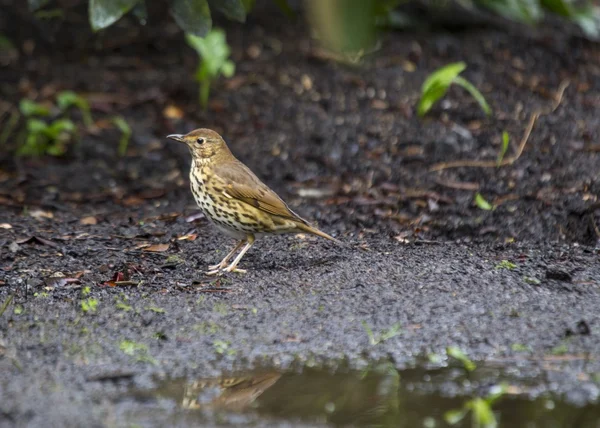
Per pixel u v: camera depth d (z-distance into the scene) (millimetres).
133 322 9156
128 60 18609
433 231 11992
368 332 8938
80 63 18438
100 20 9695
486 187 13188
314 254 11141
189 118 16359
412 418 7426
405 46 18562
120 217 12820
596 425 7301
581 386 7883
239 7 10586
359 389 7895
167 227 12297
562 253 11094
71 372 8039
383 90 16844
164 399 7598
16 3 19922
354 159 14523
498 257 10945
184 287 10117
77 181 14328
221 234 12000
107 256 11086
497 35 19172
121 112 16656
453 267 10547
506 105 16109
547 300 9609
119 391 7719
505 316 9242
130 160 15094
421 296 9734
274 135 15539
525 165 13797
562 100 16219
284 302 9656
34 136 15102
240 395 7723
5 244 11406
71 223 12523
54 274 10430
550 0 18125
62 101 15672
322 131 15555
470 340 8750
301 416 7426
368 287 9992
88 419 7188
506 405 7637
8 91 17203
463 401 7723
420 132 15234
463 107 16062
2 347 8547
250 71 17844
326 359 8438
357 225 12281
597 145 14336
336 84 17156
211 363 8312
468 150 14500
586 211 12078
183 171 14680
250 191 10672
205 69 15867
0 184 14086
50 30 19344
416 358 8461
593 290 9859
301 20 19922
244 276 10453
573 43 19000
